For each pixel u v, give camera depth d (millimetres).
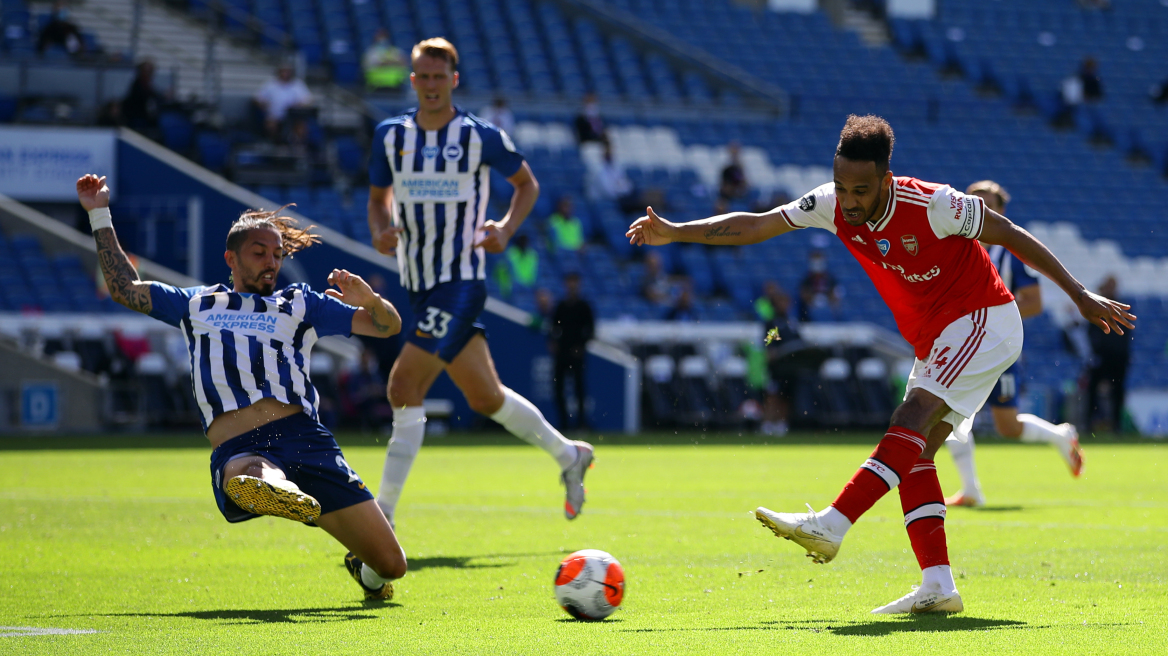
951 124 106438
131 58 82812
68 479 36875
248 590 17609
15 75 78188
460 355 24234
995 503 32094
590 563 15094
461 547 22703
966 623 14555
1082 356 83250
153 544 22781
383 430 64875
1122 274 96500
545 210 83625
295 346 16500
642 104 98312
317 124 81375
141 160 72500
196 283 71062
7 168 70875
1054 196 102438
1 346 61375
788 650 12625
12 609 15922
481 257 24766
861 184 14984
